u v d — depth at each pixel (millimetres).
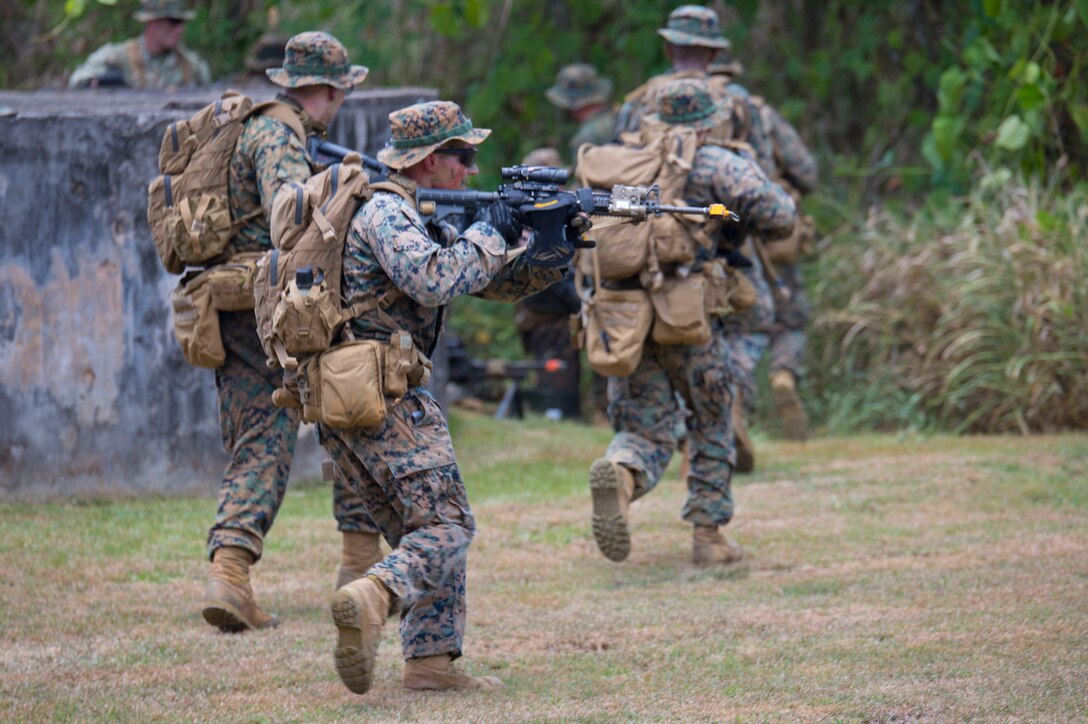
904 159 45312
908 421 35438
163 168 18016
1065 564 20281
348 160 14758
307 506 26141
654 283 20172
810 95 48938
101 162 26594
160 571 21281
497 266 14102
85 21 49156
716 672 15547
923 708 13906
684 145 20562
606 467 19547
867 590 19312
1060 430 33688
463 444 33406
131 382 26922
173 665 16281
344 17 49969
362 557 19141
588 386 44250
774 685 14945
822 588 19547
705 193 20688
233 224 17734
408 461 14023
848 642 16641
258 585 20453
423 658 15031
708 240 20594
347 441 14219
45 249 26703
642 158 20562
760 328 29484
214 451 27156
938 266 36344
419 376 14172
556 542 23312
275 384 18000
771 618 18000
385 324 14125
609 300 20562
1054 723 13352
